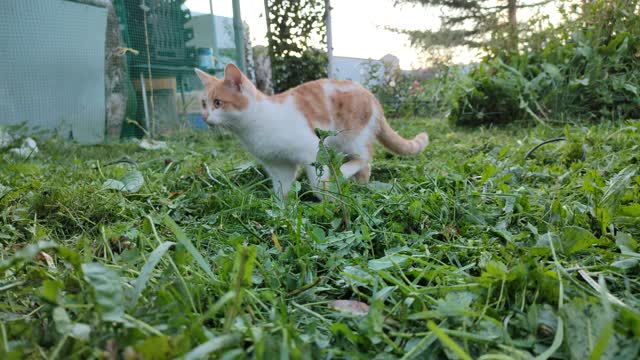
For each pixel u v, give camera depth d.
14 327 0.29
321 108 0.83
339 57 3.65
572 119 1.55
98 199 0.65
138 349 0.22
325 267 0.43
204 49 2.09
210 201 0.66
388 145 0.96
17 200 0.67
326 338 0.31
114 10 1.80
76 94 1.71
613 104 1.53
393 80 3.13
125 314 0.28
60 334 0.27
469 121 1.86
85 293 0.30
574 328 0.28
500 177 0.73
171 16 1.95
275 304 0.33
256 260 0.42
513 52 1.88
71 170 0.96
